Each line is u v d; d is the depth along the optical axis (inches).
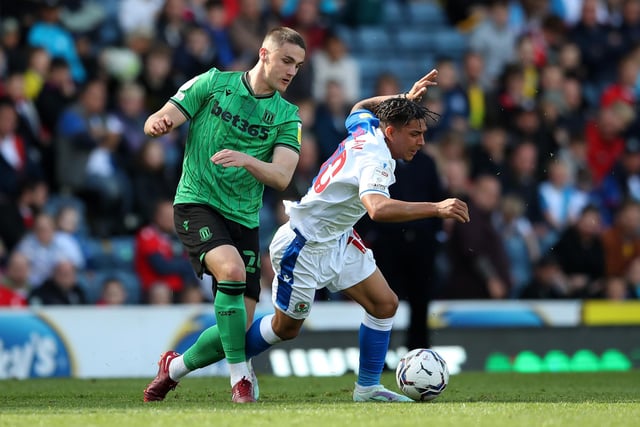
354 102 2064.5
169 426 619.5
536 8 2359.7
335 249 845.2
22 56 1775.3
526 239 1891.0
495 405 800.3
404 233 1295.5
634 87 2308.1
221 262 820.6
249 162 811.4
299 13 2064.5
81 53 1891.0
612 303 1628.9
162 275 1625.2
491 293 1724.9
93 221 1731.1
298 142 885.2
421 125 821.9
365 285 856.3
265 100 875.4
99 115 1756.9
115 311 1396.4
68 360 1371.8
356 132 820.6
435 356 872.3
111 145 1758.1
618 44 2361.0
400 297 1321.4
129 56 1882.4
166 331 1414.9
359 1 2345.0
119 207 1740.9
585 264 1879.9
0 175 1652.3
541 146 2041.1
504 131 2010.3
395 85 1962.4
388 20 2396.7
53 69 1779.0
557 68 2176.4
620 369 1590.8
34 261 1605.6
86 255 1669.5
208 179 863.1
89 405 821.2
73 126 1731.1
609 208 2124.8
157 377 870.4
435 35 2386.8
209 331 845.8
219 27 1983.3
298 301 847.7
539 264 1836.9
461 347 1533.0
